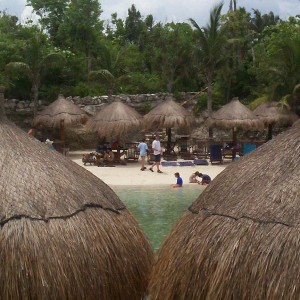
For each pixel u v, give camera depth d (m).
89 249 4.67
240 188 4.43
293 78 31.17
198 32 33.25
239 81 40.88
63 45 42.38
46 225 4.56
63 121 27.17
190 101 36.94
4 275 4.32
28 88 35.25
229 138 33.28
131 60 44.12
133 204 16.16
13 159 4.93
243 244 3.94
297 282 3.61
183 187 19.52
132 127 25.22
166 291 4.42
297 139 4.53
